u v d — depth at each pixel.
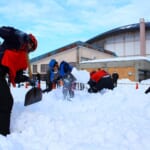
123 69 35.22
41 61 39.25
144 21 47.12
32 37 4.73
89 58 39.59
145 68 35.91
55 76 11.62
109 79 11.59
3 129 4.18
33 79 5.14
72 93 9.46
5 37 4.45
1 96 4.20
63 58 38.38
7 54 4.43
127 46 50.44
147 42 48.88
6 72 4.48
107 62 35.75
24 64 4.74
